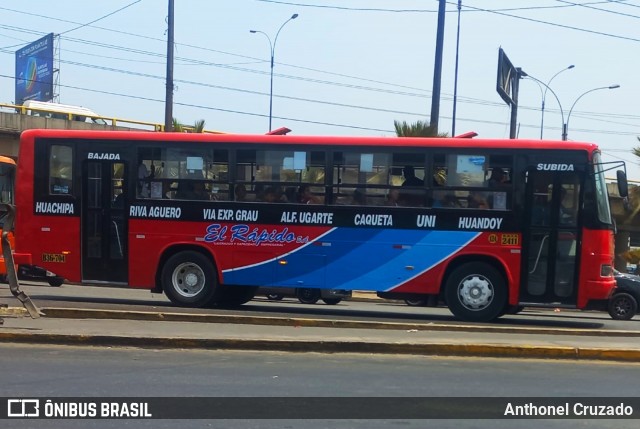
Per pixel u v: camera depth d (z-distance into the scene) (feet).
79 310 38.83
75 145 47.39
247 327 37.58
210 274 46.06
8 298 47.47
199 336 33.58
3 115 102.12
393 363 30.96
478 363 31.55
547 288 43.11
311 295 59.93
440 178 44.21
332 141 45.09
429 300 45.27
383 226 44.42
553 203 43.27
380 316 48.75
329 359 31.42
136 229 46.75
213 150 46.21
